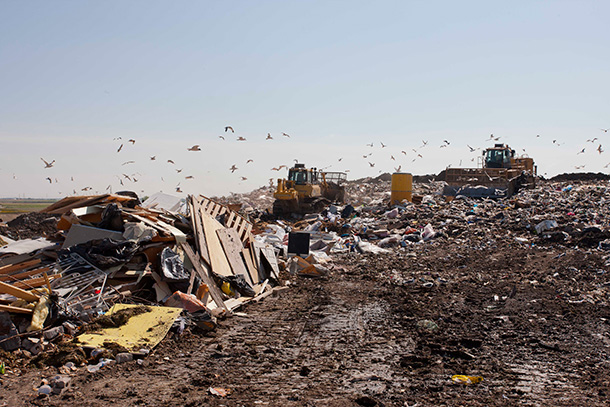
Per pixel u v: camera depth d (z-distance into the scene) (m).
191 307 10.28
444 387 6.81
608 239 17.81
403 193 31.75
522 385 6.90
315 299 13.01
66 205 12.70
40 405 5.96
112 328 8.62
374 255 20.72
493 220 24.66
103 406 6.00
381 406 6.13
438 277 15.39
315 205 34.22
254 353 8.36
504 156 34.38
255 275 14.73
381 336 9.50
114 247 10.68
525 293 12.51
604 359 7.97
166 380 6.98
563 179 48.88
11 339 7.59
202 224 13.62
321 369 7.60
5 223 25.91
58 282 9.63
